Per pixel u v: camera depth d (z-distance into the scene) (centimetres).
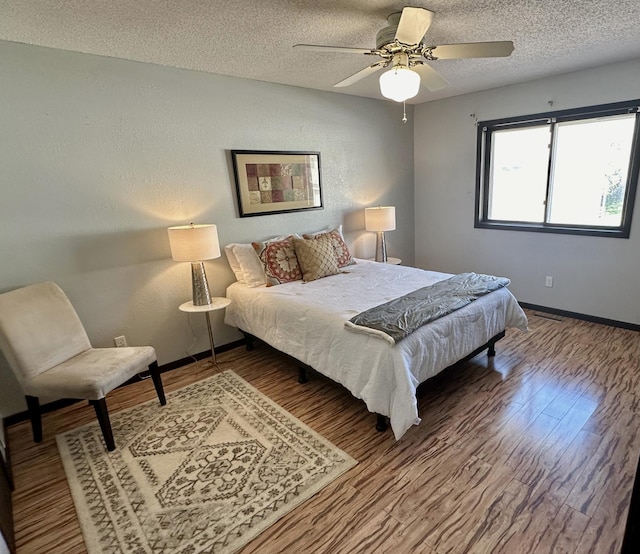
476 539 150
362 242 446
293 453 204
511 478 180
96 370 212
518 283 415
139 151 277
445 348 228
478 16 211
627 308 340
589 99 328
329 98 384
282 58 270
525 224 403
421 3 192
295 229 379
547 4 197
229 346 350
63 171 248
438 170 462
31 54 229
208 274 324
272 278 314
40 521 169
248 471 192
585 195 356
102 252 270
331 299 266
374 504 169
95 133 257
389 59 210
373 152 436
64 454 213
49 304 231
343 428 225
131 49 243
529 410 232
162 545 154
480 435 212
